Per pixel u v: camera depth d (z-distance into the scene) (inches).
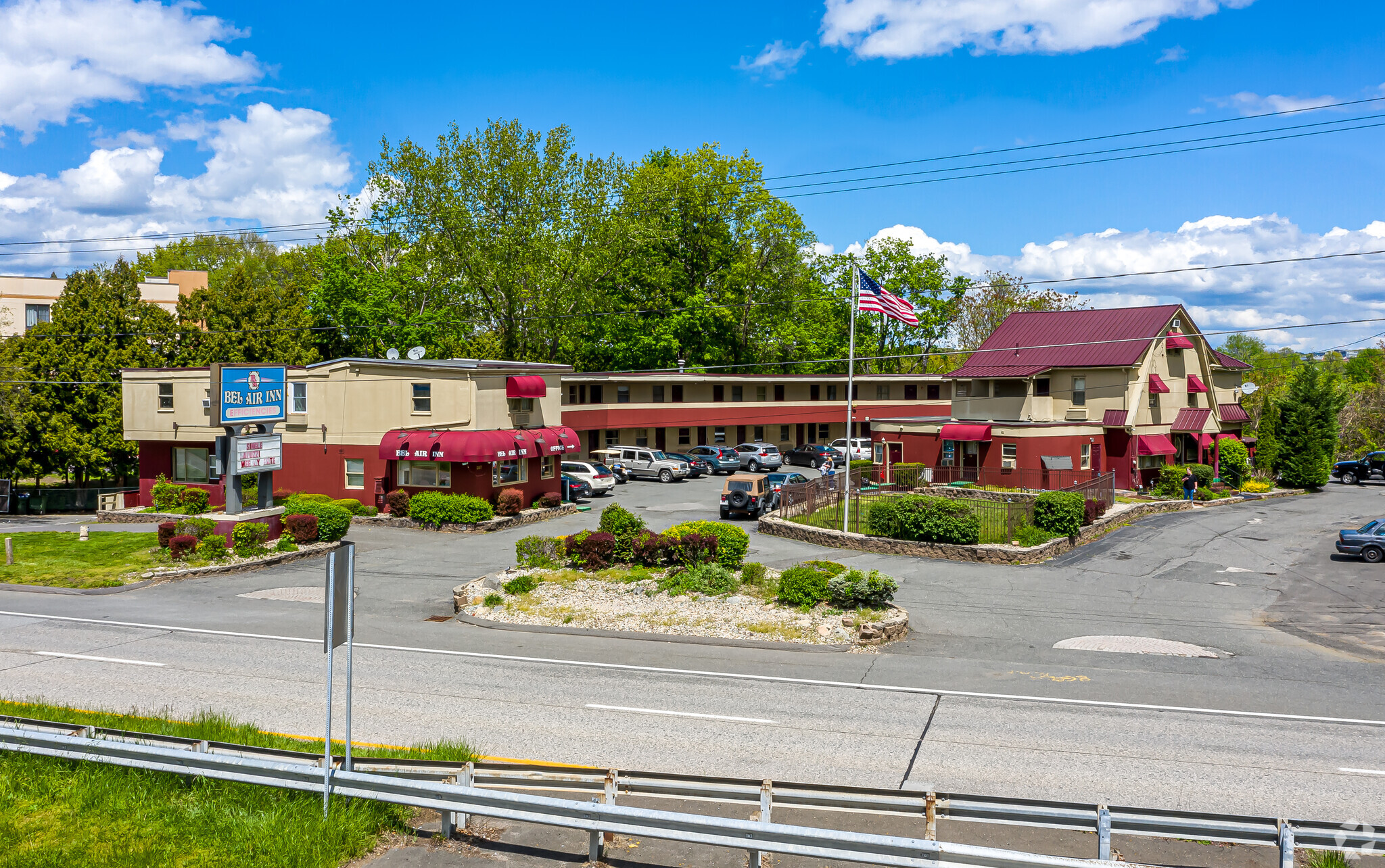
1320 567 1146.0
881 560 1174.3
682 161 2598.4
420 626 836.0
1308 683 666.8
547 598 876.0
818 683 648.4
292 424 1605.6
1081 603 944.3
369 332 2250.2
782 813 407.2
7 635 771.4
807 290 2970.0
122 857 338.6
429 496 1445.6
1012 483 1718.8
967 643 782.5
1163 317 1899.6
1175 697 624.1
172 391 1646.2
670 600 854.5
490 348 2277.3
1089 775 468.4
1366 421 2684.5
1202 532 1409.9
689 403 2503.7
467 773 375.2
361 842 355.9
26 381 1804.9
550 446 1647.4
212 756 380.2
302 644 752.3
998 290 3159.5
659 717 564.7
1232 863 366.0
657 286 2546.8
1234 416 2146.9
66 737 402.6
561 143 2159.2
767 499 1596.9
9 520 1692.9
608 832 361.7
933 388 2755.9
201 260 4094.5
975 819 345.1
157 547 1190.9
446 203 2080.5
